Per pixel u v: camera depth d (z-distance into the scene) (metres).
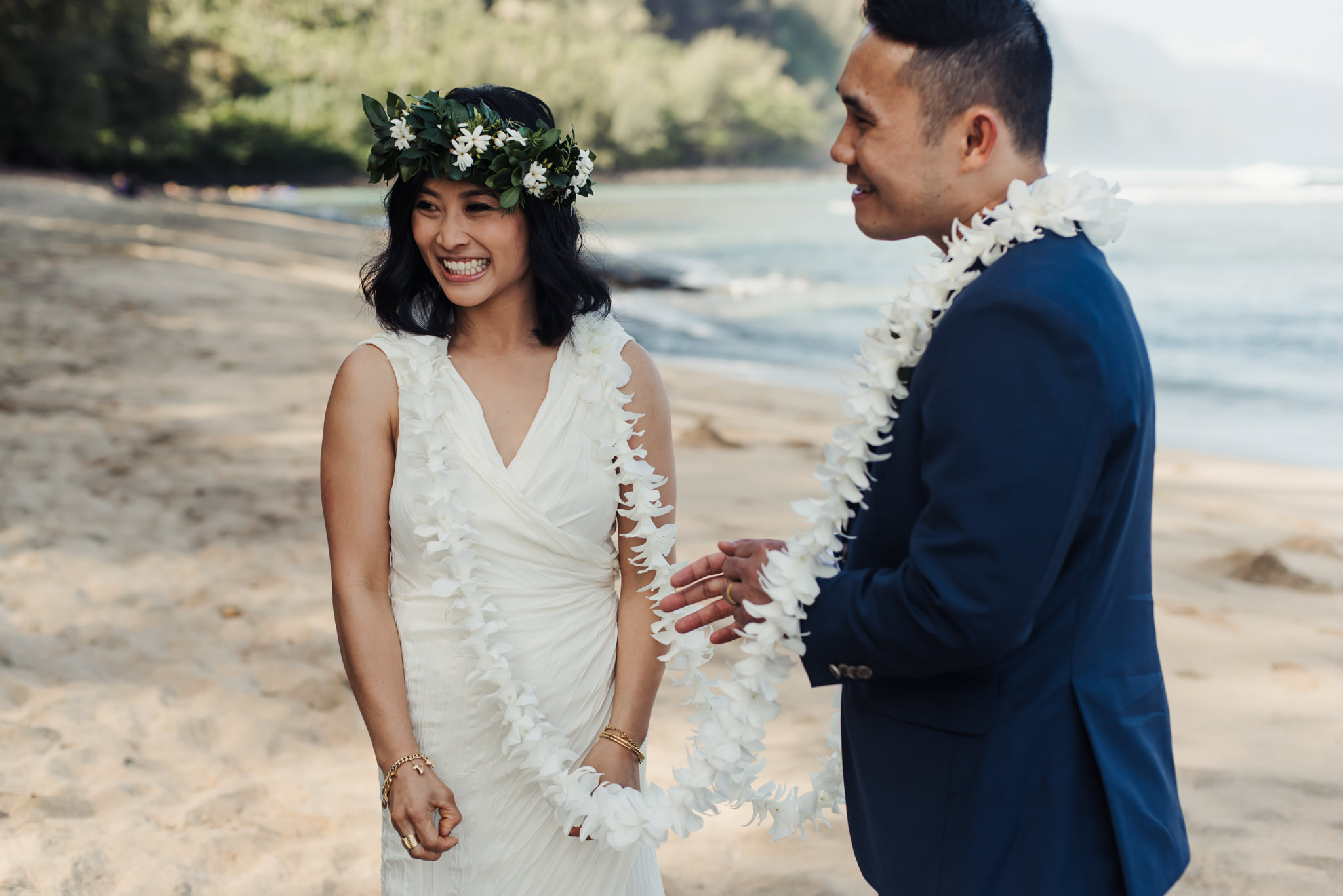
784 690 4.20
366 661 1.94
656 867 2.24
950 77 1.54
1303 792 3.35
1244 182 93.75
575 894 2.04
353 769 3.38
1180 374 14.34
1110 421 1.40
